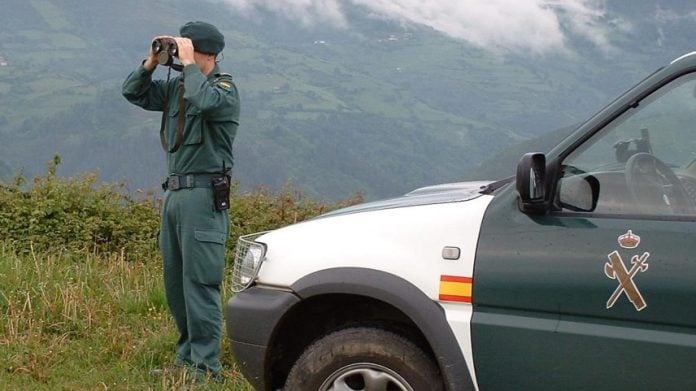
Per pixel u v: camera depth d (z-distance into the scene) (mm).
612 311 3916
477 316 4184
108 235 10422
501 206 4266
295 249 4715
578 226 4055
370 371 4469
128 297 7859
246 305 4773
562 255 4035
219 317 6344
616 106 4148
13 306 7277
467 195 4621
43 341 6832
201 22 6250
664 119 4066
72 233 10219
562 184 4172
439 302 4273
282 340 4906
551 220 4129
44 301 7367
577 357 3982
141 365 6520
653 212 3971
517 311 4125
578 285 3979
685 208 3932
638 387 3883
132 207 10914
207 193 6180
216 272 6258
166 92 6414
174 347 6824
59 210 10367
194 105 5957
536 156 4086
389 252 4422
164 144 6348
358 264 4457
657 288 3828
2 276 7973
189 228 6188
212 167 6188
